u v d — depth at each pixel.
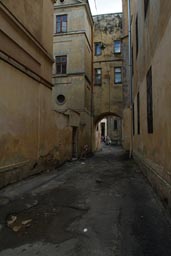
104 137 43.50
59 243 3.23
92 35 21.58
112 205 4.95
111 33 21.94
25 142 7.25
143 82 8.64
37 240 3.32
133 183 7.27
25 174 7.22
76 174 9.07
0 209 4.58
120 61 21.44
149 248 3.09
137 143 11.38
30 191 6.01
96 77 21.70
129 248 3.09
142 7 8.62
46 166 9.16
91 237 3.41
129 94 15.88
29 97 7.61
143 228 3.74
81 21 17.81
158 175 5.54
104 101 21.30
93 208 4.75
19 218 4.17
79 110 17.12
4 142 6.00
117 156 17.48
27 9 7.53
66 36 17.98
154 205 4.93
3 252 3.00
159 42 5.40
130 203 5.09
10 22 6.31
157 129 5.72
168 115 4.54
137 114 11.30
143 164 8.65
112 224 3.90
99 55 21.86
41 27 8.75
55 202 5.16
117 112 21.00
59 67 18.00
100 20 22.28
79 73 17.48
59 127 11.12
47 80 9.30
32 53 7.83
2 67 5.95
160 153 5.32
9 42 6.30
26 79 7.39
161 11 5.14
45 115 9.09
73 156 14.70
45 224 3.90
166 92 4.70
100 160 14.63
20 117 6.93
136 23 11.32
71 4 17.92
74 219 4.14
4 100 6.02
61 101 17.75
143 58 8.55
